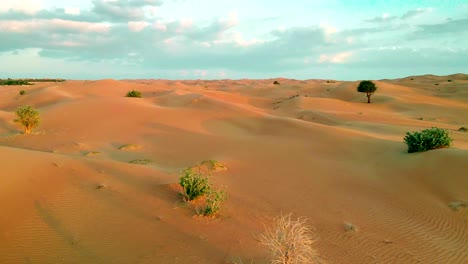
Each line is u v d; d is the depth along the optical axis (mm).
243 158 20250
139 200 12086
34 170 13219
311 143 25031
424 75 172750
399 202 12789
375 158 19938
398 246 9445
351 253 9000
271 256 8633
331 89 97562
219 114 39125
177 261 8281
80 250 8570
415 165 16469
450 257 8922
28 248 8477
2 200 10422
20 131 29688
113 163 16094
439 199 12797
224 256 8602
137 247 8898
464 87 100438
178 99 54781
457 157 15672
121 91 78500
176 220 10734
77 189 12359
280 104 71938
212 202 11359
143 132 29688
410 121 45812
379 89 91500
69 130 29500
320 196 13461
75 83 81375
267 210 11930
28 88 77562
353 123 42531
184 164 19453
